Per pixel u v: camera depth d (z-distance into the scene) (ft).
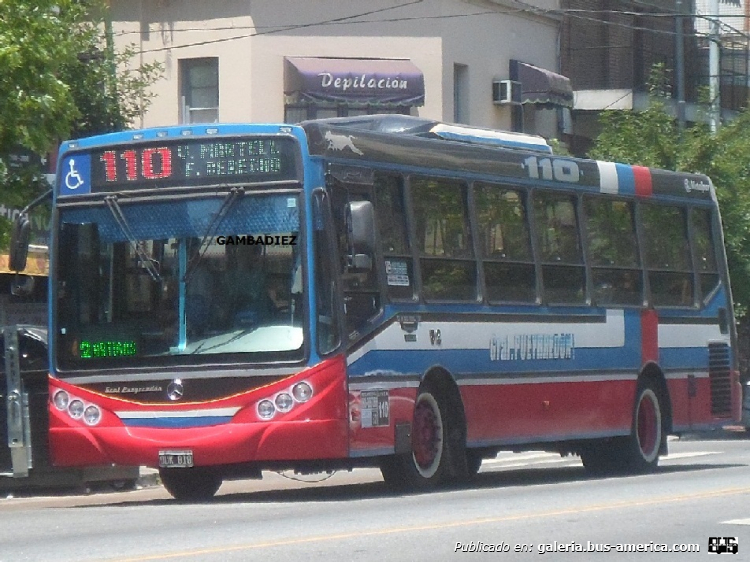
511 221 76.84
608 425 83.20
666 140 151.23
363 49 148.46
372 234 63.31
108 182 66.49
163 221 65.36
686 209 93.04
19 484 81.51
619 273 85.25
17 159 95.40
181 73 146.82
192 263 64.75
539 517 56.34
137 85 118.62
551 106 164.96
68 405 66.08
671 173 91.97
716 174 148.97
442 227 71.82
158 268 65.21
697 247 93.61
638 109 170.81
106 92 115.44
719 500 63.52
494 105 160.86
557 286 79.77
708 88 160.15
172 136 65.67
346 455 63.52
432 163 71.61
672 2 196.34
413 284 69.15
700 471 85.30
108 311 65.92
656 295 88.69
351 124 75.61
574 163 82.53
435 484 70.64
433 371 69.97
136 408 64.80
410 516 56.90
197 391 63.98
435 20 151.23
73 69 111.86
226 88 144.87
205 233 64.69
